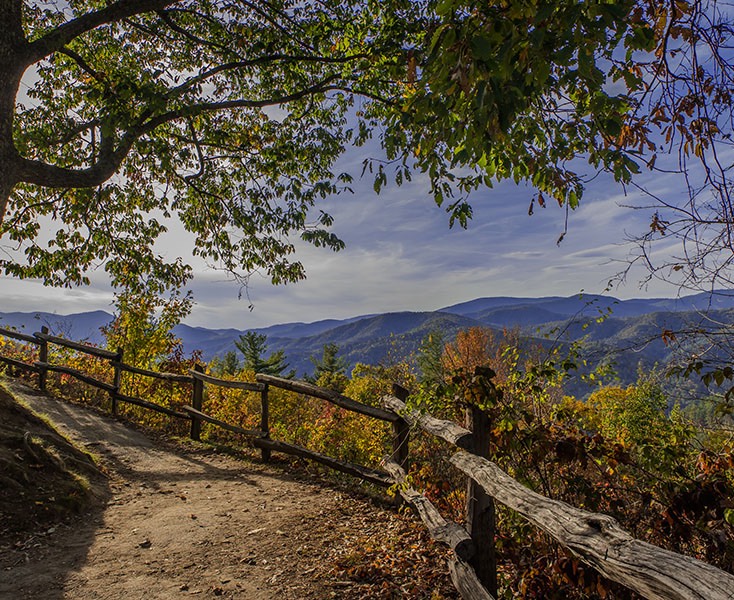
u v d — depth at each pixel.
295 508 5.72
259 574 4.08
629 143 3.18
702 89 2.97
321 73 9.66
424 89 2.73
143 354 13.08
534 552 3.66
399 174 3.92
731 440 3.66
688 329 2.97
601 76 2.28
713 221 2.79
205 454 8.18
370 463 13.97
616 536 1.96
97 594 3.74
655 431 4.13
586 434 4.03
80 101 9.11
